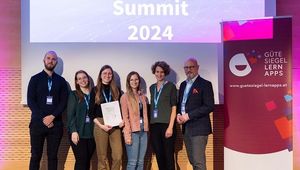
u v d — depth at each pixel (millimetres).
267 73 5027
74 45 5680
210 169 5848
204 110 5016
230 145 5180
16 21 5734
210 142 5855
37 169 5230
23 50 5645
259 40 5051
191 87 5133
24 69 5641
